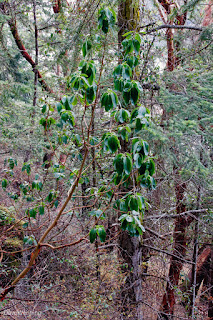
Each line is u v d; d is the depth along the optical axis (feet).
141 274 12.55
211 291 19.34
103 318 10.29
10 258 12.81
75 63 12.03
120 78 6.35
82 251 13.44
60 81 14.12
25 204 13.42
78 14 9.63
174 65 14.10
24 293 11.05
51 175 12.35
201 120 8.05
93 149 13.02
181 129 7.95
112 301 11.09
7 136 12.50
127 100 6.26
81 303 10.82
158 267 14.20
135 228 6.32
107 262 12.76
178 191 14.44
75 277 12.46
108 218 13.34
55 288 11.15
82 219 14.17
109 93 5.78
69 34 11.21
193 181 9.99
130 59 6.79
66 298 10.62
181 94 9.40
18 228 13.67
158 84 10.72
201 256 22.31
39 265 11.98
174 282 16.29
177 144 7.91
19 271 12.95
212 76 9.18
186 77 9.62
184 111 8.41
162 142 8.07
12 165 10.43
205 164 9.79
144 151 5.64
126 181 7.20
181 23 16.75
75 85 5.63
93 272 12.42
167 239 15.61
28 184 9.46
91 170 14.33
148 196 12.68
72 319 9.70
